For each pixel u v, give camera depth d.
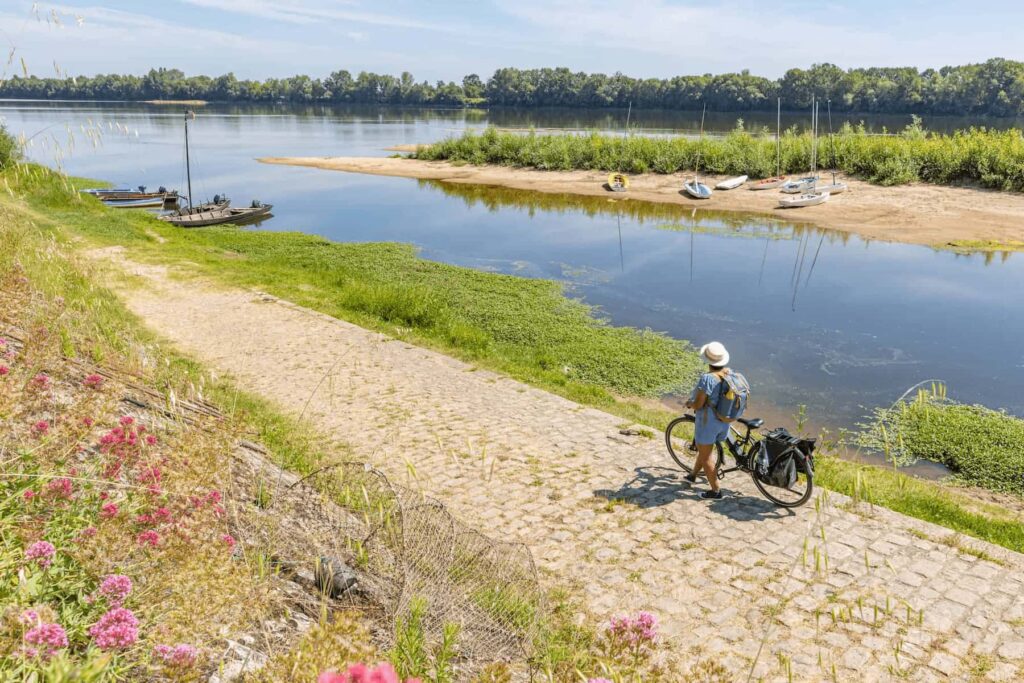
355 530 4.91
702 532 7.25
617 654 4.56
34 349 5.90
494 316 19.39
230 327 15.94
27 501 3.79
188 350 13.88
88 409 4.91
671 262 27.86
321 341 15.16
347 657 3.02
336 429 10.16
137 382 7.45
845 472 9.90
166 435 5.50
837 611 5.88
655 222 36.91
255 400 10.98
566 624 5.51
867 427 13.17
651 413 12.88
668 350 17.23
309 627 3.81
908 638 5.53
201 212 36.72
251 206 39.34
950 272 25.70
